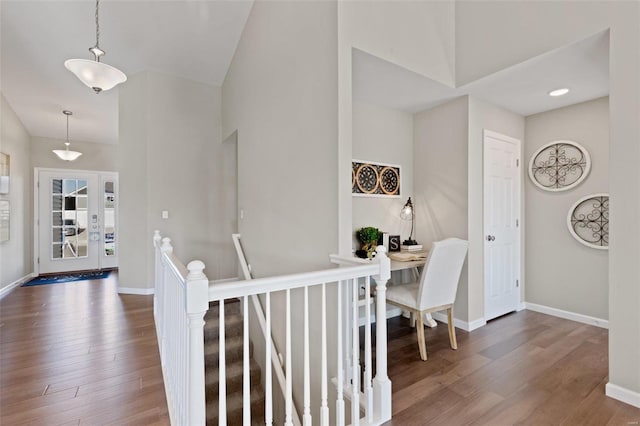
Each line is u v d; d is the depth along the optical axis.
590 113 3.09
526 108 3.33
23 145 5.23
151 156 4.19
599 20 1.96
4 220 4.55
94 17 3.35
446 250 2.39
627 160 1.83
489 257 3.19
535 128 3.52
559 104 3.21
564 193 3.28
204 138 4.59
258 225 3.30
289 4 2.63
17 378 2.19
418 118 3.49
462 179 3.03
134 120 4.26
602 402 1.84
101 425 1.74
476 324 3.04
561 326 3.04
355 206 3.10
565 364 2.29
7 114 4.64
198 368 1.20
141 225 4.22
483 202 3.12
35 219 5.55
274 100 2.92
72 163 5.95
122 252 4.32
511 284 3.45
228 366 3.02
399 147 3.42
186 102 4.46
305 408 1.50
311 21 2.33
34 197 5.55
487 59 2.58
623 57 1.85
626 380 1.84
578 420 1.69
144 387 2.10
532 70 2.48
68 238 5.89
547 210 3.42
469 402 1.87
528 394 1.94
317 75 2.26
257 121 3.32
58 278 5.29
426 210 3.40
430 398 1.91
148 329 3.06
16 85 4.32
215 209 4.66
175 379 1.65
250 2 3.45
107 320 3.29
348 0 2.10
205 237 4.58
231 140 4.54
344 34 2.07
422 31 2.57
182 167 4.42
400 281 3.42
